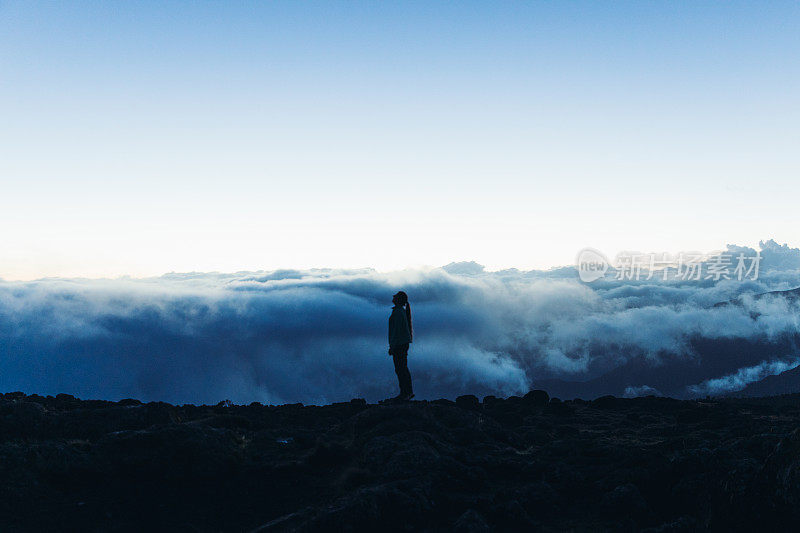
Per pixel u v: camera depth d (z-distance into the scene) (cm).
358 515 703
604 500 760
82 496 756
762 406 1352
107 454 815
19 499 725
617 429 1092
